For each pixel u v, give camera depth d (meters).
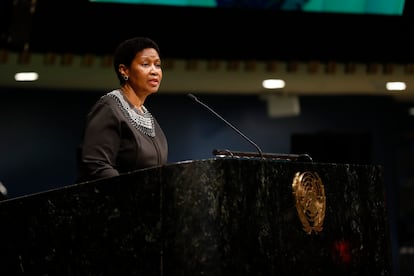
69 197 4.32
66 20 14.45
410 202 19.62
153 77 5.37
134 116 5.18
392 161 19.75
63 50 14.66
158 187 4.16
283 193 4.49
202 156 19.02
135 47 5.37
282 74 16.98
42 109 18.33
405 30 15.28
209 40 15.02
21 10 12.56
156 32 14.76
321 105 19.69
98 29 14.59
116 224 4.21
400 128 19.88
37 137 18.23
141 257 4.15
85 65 14.89
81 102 18.53
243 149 19.28
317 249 4.70
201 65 16.03
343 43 15.39
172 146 18.97
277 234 4.40
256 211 4.30
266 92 19.14
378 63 15.77
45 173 18.19
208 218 4.12
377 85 18.36
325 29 15.23
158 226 4.14
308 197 4.66
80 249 4.27
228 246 4.13
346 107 19.75
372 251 5.35
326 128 19.64
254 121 19.36
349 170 5.16
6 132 18.11
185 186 4.14
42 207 4.37
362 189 5.31
